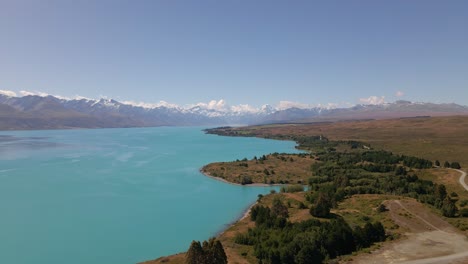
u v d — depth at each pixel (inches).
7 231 4281.5
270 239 3262.8
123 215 4936.0
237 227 4128.9
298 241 2979.8
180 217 4854.8
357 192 5319.9
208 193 6250.0
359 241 3166.8
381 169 7052.2
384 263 2753.4
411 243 3166.8
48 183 6948.8
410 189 5270.7
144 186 6761.8
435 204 4284.0
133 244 3924.7
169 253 3698.3
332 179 6491.1
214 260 2581.2
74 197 5871.1
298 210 4468.5
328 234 3078.2
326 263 2819.9
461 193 5027.1
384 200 4564.5
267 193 6220.5
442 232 3454.7
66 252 3710.6
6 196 5895.7
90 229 4377.5
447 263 2719.0
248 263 2930.6
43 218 4776.1
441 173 6328.7
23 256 3609.7
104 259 3558.1
